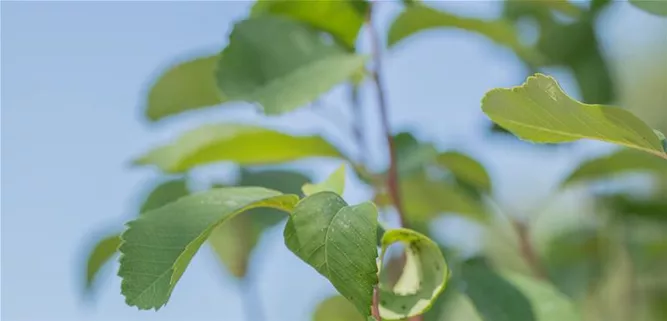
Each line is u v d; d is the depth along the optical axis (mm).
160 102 662
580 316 588
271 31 608
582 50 710
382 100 632
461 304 626
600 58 710
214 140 631
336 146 644
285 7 629
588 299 741
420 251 514
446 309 609
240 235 703
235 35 604
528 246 717
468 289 604
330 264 485
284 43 606
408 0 651
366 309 481
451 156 691
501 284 602
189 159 636
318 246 487
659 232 736
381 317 507
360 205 493
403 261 575
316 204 493
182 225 500
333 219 489
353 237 486
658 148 504
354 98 653
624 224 738
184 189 674
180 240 498
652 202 726
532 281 601
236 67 601
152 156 643
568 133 518
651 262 735
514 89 508
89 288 662
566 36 709
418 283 513
